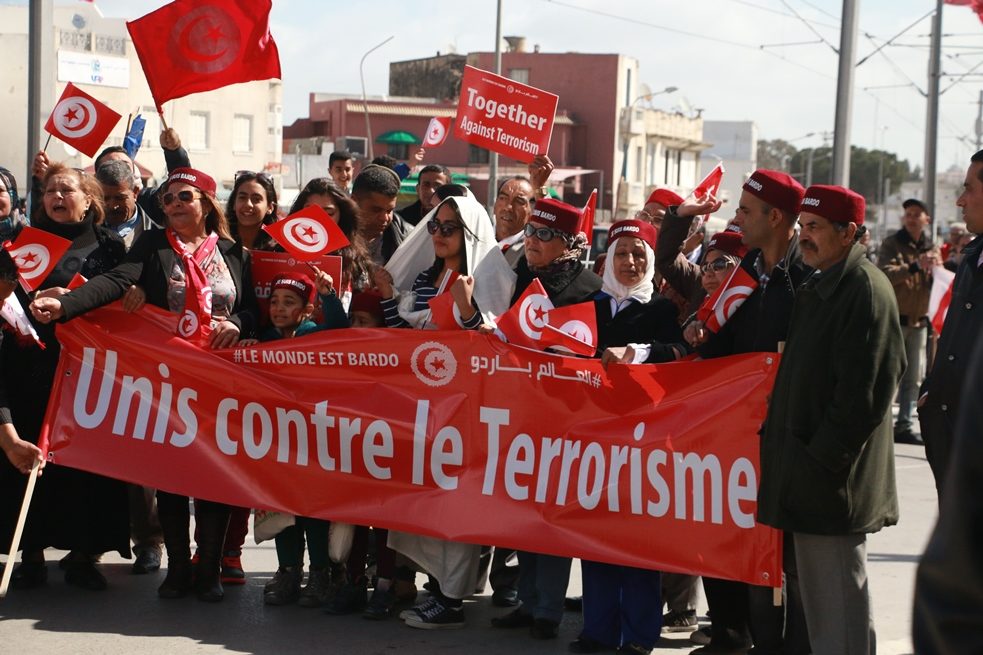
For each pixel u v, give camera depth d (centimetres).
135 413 588
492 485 552
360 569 593
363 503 567
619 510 531
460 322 559
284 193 4616
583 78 6169
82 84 3966
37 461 569
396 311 608
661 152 6762
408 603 600
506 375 551
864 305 430
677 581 578
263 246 668
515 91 735
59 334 592
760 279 517
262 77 682
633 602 531
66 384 592
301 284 606
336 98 6372
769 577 497
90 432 588
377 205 698
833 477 438
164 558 693
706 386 520
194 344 588
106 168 712
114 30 4056
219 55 678
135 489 637
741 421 511
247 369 580
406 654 532
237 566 639
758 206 498
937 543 177
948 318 522
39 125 1190
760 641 510
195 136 4478
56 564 671
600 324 561
